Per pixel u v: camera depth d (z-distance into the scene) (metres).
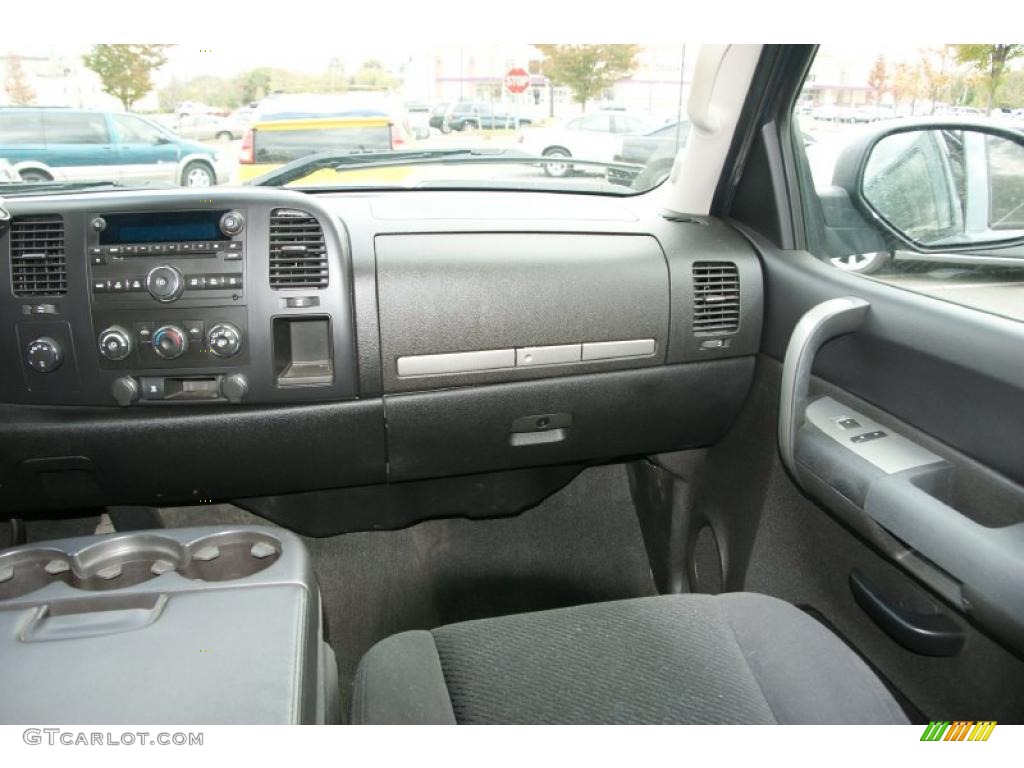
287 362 1.49
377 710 0.81
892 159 1.37
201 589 0.86
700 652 0.92
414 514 1.86
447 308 1.46
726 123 1.63
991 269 1.16
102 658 0.75
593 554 2.00
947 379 1.15
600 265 1.55
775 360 1.61
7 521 1.77
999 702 1.06
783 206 1.63
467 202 1.71
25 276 1.36
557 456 1.69
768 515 1.62
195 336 1.38
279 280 1.39
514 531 2.01
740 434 1.73
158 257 1.36
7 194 1.45
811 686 0.87
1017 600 0.94
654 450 1.76
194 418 1.44
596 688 0.86
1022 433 1.03
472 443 1.59
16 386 1.39
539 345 1.53
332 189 1.80
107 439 1.43
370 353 1.44
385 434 1.53
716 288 1.60
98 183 1.55
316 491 1.65
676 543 1.92
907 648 1.21
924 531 1.06
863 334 1.33
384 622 1.80
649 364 1.61
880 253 1.42
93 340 1.37
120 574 0.94
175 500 1.58
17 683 0.71
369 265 1.43
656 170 1.88
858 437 1.28
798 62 1.52
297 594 0.86
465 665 0.90
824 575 1.45
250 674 0.73
